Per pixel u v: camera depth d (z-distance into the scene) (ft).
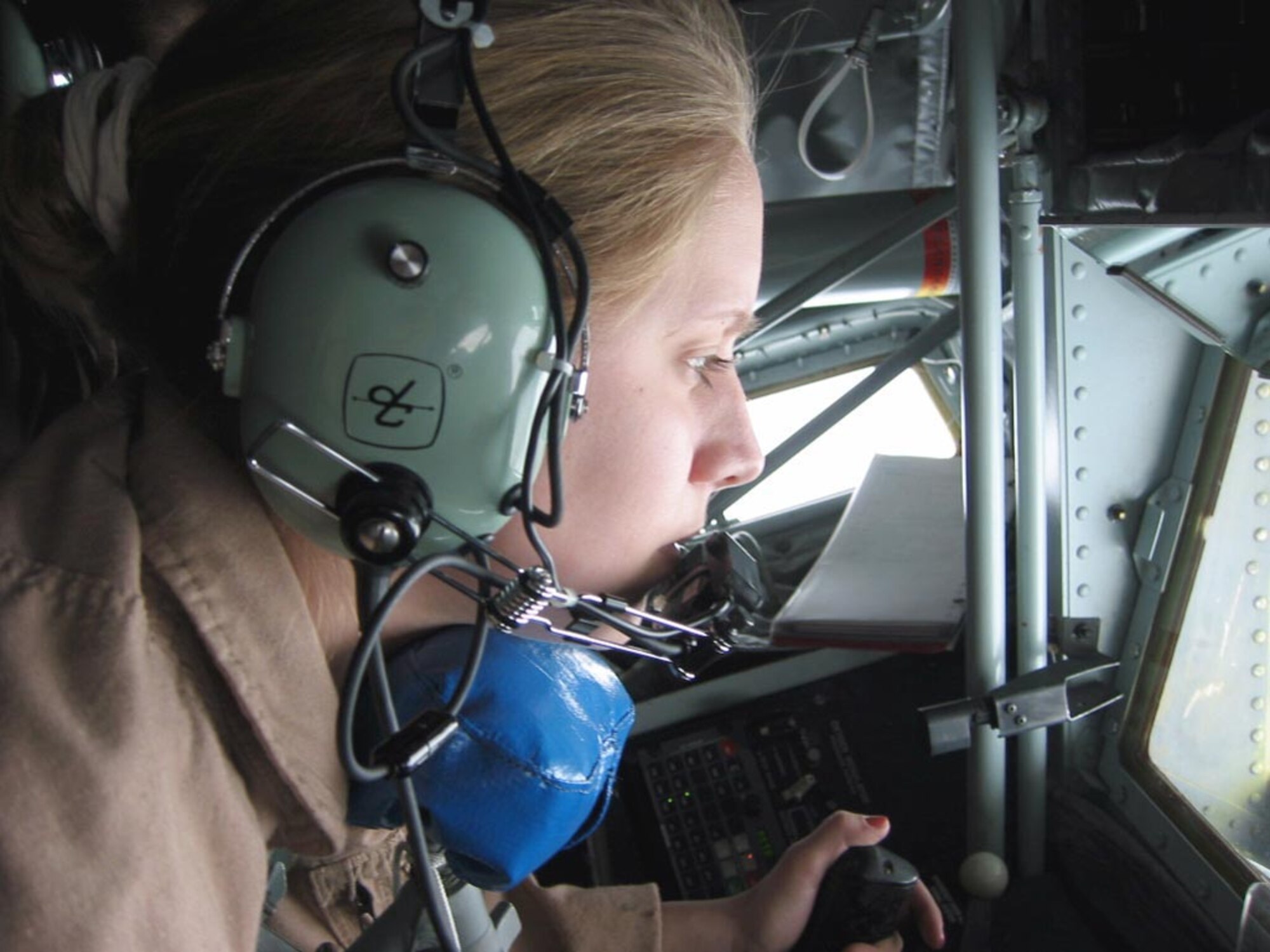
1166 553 4.60
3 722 1.79
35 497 2.10
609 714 2.51
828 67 6.62
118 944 1.75
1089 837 4.65
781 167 7.04
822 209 6.78
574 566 2.24
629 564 2.27
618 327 2.10
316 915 3.30
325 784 2.21
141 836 1.82
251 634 2.09
